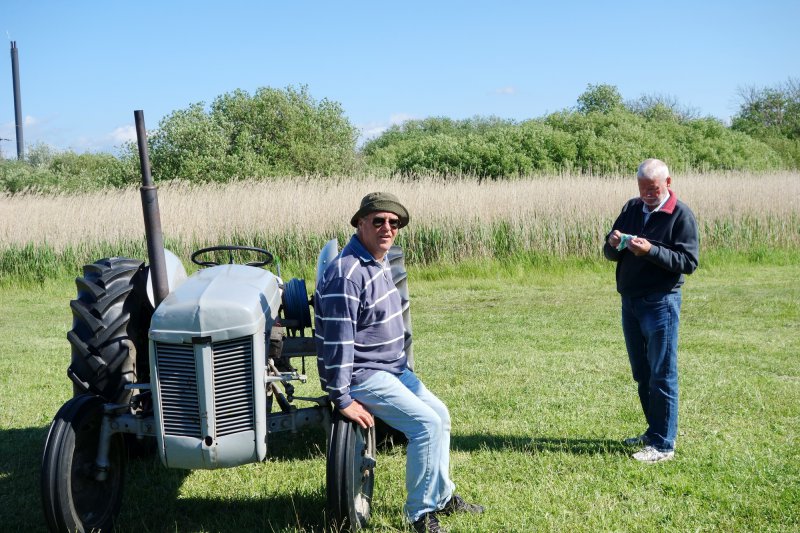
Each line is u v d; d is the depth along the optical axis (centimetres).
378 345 333
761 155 3788
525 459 419
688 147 3481
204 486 399
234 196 1448
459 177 1595
